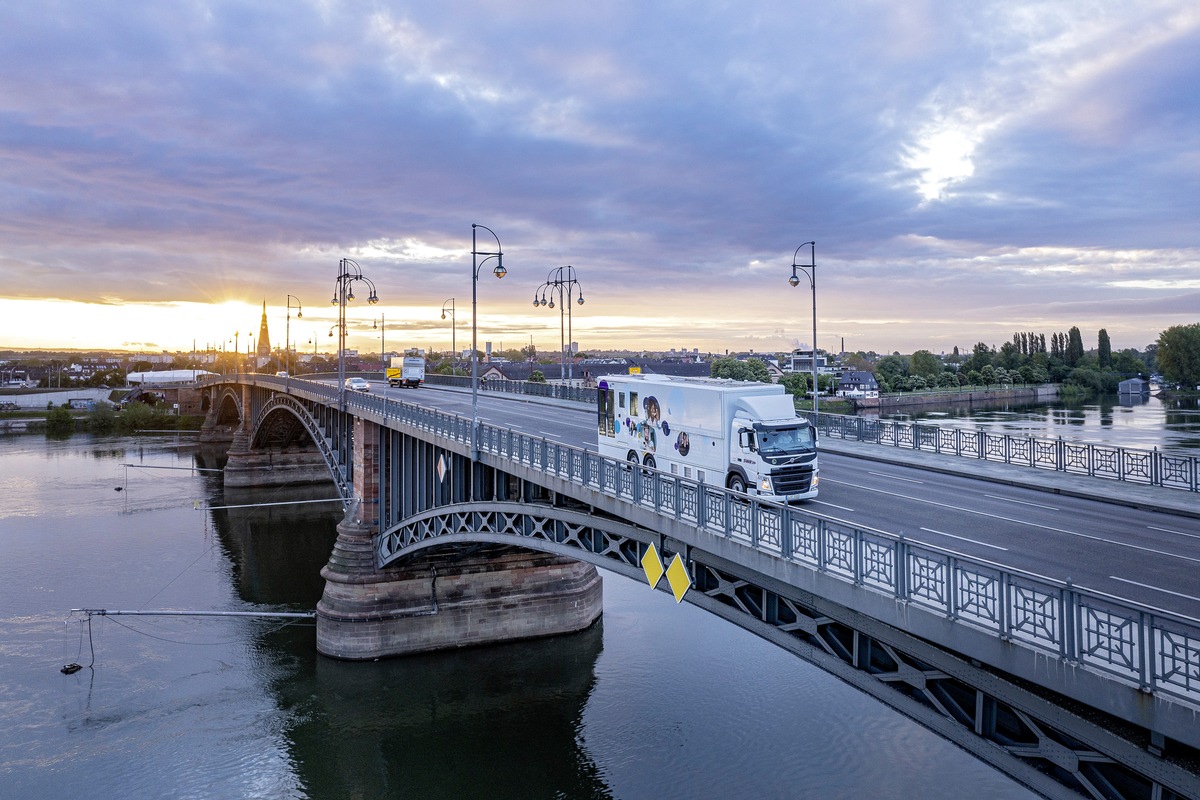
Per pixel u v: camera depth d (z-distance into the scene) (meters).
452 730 32.91
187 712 34.56
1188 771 9.64
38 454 120.44
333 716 34.22
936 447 35.97
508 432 28.77
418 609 40.59
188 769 30.00
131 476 99.19
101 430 155.00
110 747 31.53
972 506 22.94
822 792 27.50
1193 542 18.28
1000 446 32.97
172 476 100.06
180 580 53.78
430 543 35.44
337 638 39.78
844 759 29.75
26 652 40.97
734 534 17.22
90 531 67.75
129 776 29.48
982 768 28.95
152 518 73.69
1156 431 72.94
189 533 67.56
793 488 22.09
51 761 30.47
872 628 14.27
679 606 47.75
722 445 23.45
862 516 21.25
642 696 35.56
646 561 20.36
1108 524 20.38
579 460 23.98
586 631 43.44
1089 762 10.99
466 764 30.39
